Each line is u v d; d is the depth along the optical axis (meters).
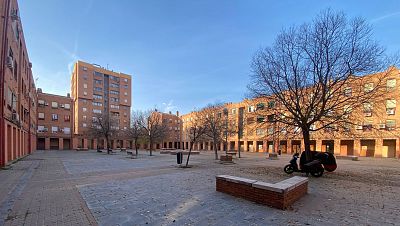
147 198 6.89
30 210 5.75
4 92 14.86
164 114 77.00
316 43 12.69
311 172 12.03
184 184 9.19
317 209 5.91
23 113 26.06
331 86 12.30
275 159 26.67
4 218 5.18
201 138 28.92
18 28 20.64
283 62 13.57
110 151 40.22
